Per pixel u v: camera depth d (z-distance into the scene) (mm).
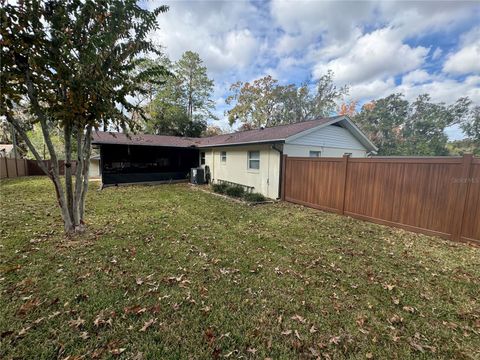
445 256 3789
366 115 32688
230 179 11859
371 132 31734
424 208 4871
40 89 3539
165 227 5043
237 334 2088
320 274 3172
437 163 4645
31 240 4027
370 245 4254
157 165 13805
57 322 2148
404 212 5195
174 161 14422
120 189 10836
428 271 3291
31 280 2803
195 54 24188
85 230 4570
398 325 2240
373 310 2445
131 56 4207
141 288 2736
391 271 3281
